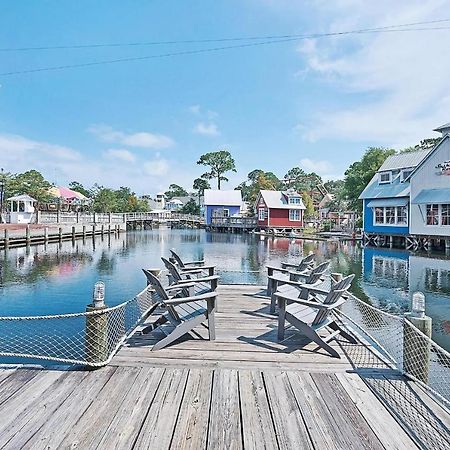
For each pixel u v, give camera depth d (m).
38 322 6.62
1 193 31.33
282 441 2.31
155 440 2.29
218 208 49.34
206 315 4.25
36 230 23.58
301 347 4.07
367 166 33.56
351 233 33.31
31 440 2.28
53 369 3.40
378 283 11.22
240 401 2.81
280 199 41.31
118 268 14.12
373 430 2.45
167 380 3.17
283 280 5.18
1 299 9.01
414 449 2.25
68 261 16.00
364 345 4.20
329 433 2.41
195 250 21.92
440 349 3.05
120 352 3.85
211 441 2.29
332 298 3.97
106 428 2.42
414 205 22.03
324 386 3.11
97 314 3.46
